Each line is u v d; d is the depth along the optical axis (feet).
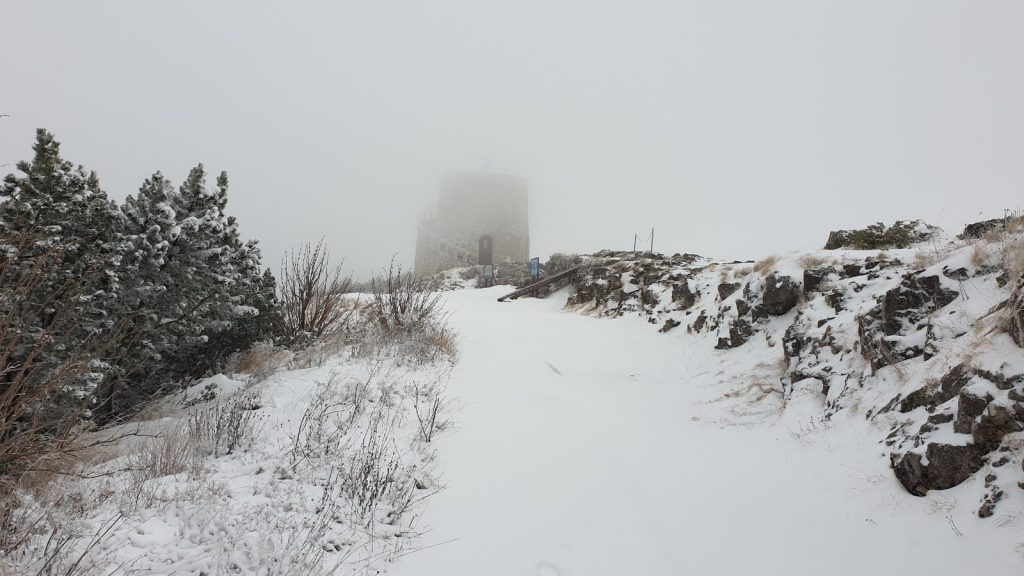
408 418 22.11
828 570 12.51
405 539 14.14
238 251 31.99
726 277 39.47
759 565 13.14
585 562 13.51
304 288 37.11
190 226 24.75
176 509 13.08
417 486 17.11
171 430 18.97
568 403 27.22
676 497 16.96
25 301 15.24
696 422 24.23
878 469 15.48
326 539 13.12
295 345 34.76
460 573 12.86
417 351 31.68
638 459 20.17
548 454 20.47
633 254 65.77
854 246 38.29
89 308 19.45
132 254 22.33
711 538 14.49
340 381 24.50
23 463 12.92
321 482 15.89
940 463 13.53
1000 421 12.96
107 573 10.48
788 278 31.27
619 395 29.01
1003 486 12.05
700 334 36.47
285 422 19.66
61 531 11.37
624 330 44.39
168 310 24.82
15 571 9.94
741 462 19.13
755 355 29.66
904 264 26.48
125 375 22.79
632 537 14.69
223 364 32.48
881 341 20.04
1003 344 14.73
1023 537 10.93
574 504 16.56
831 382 21.67
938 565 11.51
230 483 15.03
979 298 18.25
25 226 17.76
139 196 25.00
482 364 34.17
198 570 11.10
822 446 18.28
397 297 39.11
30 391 14.78
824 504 15.07
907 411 16.52
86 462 15.74
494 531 14.88
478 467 19.04
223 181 28.09
